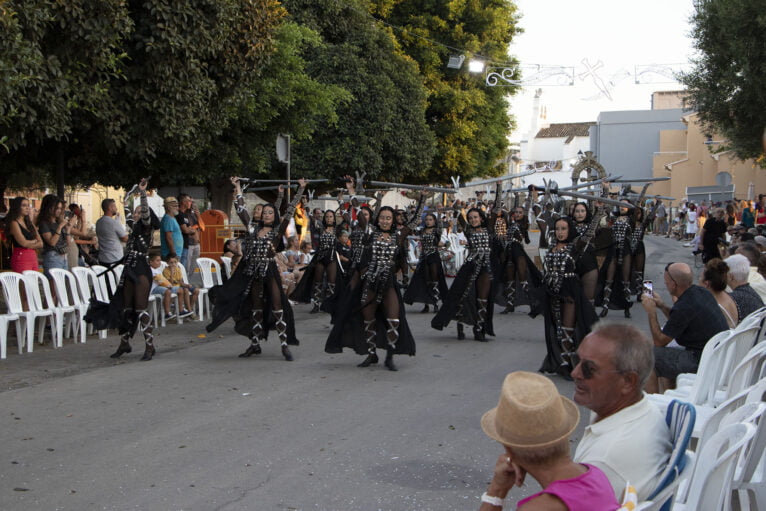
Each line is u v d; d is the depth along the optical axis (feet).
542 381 8.32
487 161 124.47
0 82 27.71
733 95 60.08
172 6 37.11
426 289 43.57
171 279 39.42
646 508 8.90
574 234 26.71
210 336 35.88
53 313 32.48
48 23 32.58
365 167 84.28
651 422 9.66
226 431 20.30
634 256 46.14
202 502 15.47
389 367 28.17
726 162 136.26
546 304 27.04
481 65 81.92
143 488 16.20
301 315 43.45
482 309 34.27
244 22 42.27
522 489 16.76
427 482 16.71
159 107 38.32
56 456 18.20
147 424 20.89
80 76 34.58
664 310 21.48
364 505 15.42
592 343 9.68
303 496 15.85
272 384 25.81
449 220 77.82
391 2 103.04
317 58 82.17
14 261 34.50
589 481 8.04
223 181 74.90
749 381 16.74
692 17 60.23
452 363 29.58
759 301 23.71
